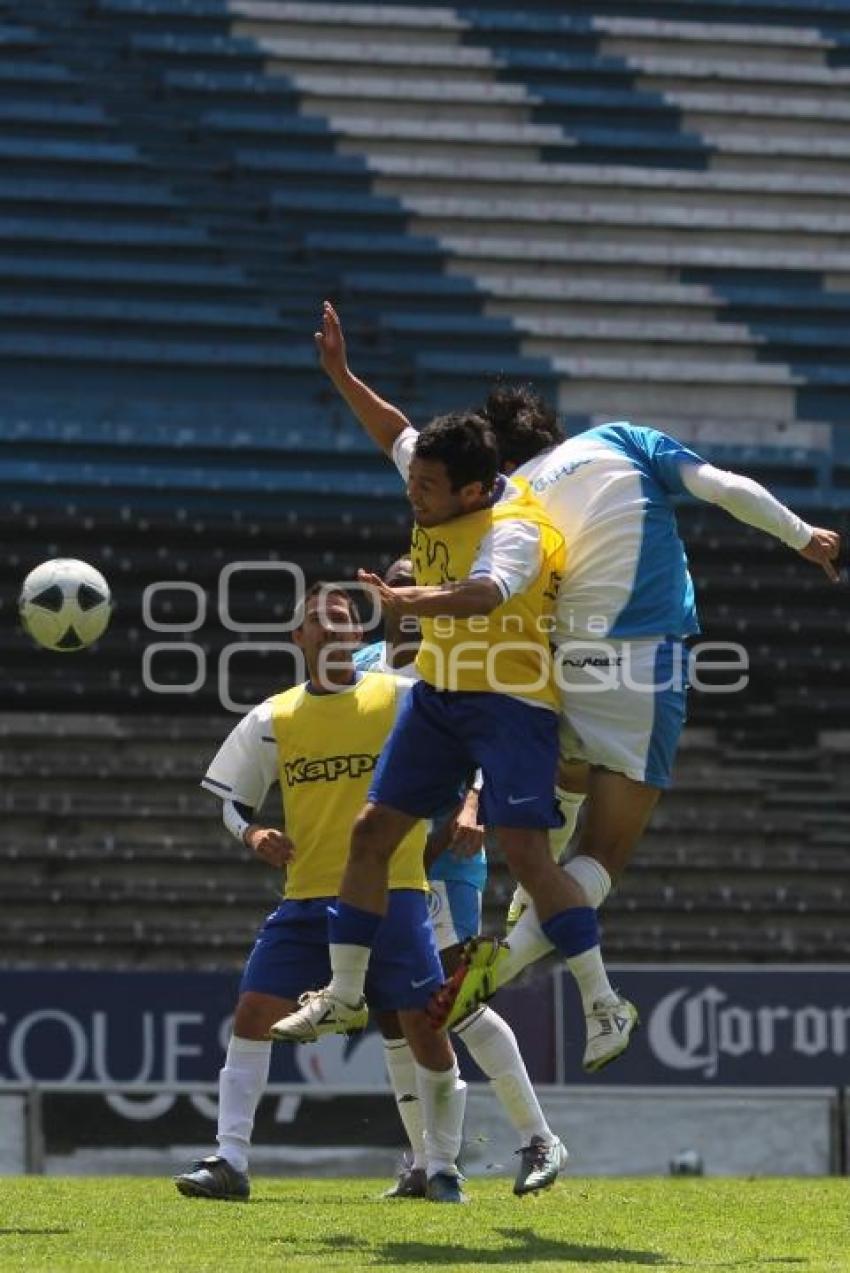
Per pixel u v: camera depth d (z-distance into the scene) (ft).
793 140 205.16
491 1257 48.44
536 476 56.18
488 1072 63.10
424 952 64.75
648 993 122.83
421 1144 70.85
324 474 176.55
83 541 165.68
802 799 161.68
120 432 175.42
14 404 176.35
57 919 145.38
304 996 57.16
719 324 192.65
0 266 181.98
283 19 204.44
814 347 192.13
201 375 180.86
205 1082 121.39
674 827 156.76
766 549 175.01
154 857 149.07
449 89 202.59
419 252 191.93
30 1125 103.55
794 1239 54.24
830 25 213.25
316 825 65.87
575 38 208.64
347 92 201.16
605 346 189.78
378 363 185.06
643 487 55.01
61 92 196.95
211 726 159.74
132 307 182.19
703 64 207.92
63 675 160.56
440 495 52.01
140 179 192.85
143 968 126.82
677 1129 108.68
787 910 151.94
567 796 58.85
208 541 167.73
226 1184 65.31
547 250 193.77
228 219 191.93
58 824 151.02
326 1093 102.27
